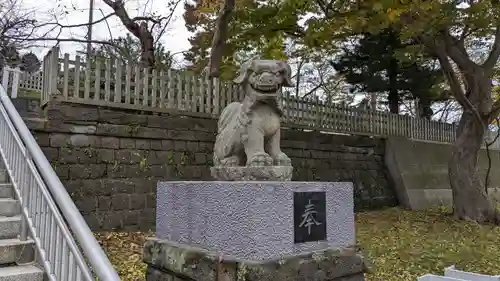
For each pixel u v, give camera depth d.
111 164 6.56
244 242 2.57
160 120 7.20
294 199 2.77
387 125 12.65
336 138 10.88
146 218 6.80
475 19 8.34
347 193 3.24
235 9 8.95
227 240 2.70
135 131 6.86
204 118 7.82
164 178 7.13
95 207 6.29
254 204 2.56
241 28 9.70
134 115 6.89
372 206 11.32
